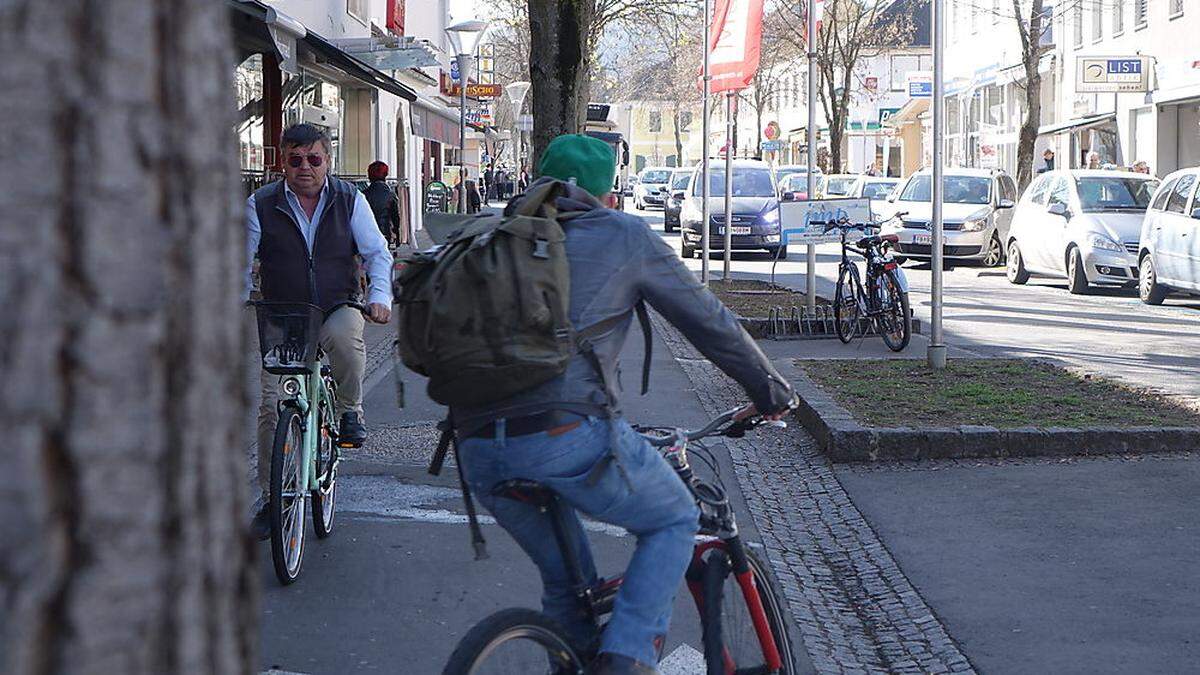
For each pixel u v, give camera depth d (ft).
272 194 21.11
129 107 5.03
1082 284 72.64
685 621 17.38
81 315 4.94
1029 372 38.65
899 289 46.91
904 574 20.98
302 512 20.40
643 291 11.06
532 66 47.57
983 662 17.11
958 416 30.89
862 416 30.89
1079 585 20.17
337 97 97.19
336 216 21.17
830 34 170.19
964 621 18.69
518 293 10.37
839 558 22.34
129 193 5.03
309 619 18.43
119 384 5.01
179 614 5.18
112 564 4.99
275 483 19.29
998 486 26.30
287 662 16.74
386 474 27.76
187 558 5.21
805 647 17.69
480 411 10.70
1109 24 132.26
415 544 22.36
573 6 47.01
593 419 10.70
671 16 101.86
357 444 22.52
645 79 268.41
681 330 11.28
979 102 181.98
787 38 172.04
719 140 315.37
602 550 21.58
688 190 104.63
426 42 78.07
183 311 5.19
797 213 51.49
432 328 10.50
